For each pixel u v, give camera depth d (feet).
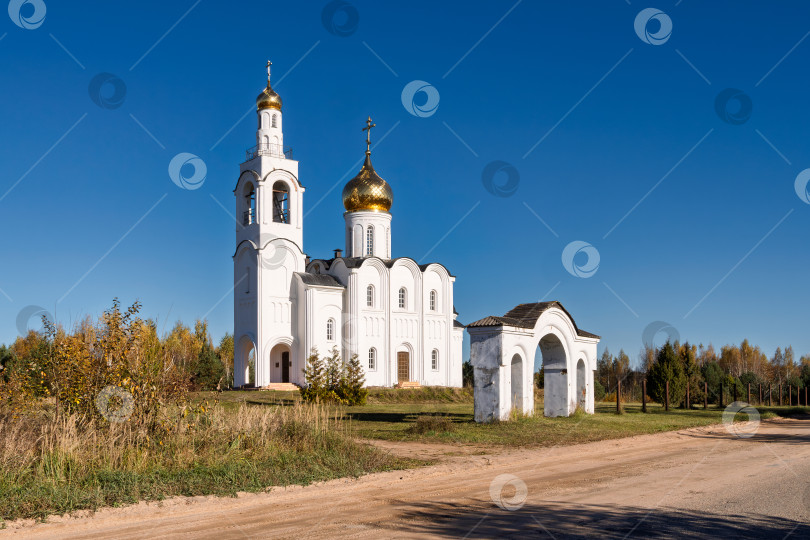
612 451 65.62
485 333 89.81
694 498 41.45
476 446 67.00
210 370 190.29
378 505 39.60
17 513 34.88
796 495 42.39
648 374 148.46
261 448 51.55
